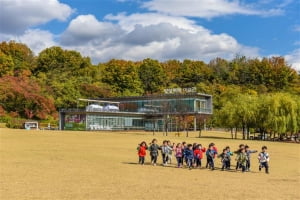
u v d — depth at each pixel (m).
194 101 119.25
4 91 112.44
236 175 31.88
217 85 161.88
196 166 36.78
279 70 179.88
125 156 43.56
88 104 122.75
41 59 148.62
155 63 172.00
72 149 49.62
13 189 22.03
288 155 53.22
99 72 164.62
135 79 159.62
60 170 30.50
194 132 115.56
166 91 129.88
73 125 110.81
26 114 114.69
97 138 70.38
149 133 101.38
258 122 91.75
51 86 129.12
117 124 117.69
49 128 105.81
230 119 93.31
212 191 23.17
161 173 30.98
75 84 136.25
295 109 87.94
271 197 21.78
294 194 23.00
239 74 184.88
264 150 34.59
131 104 129.62
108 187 23.50
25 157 38.88
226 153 35.69
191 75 174.75
